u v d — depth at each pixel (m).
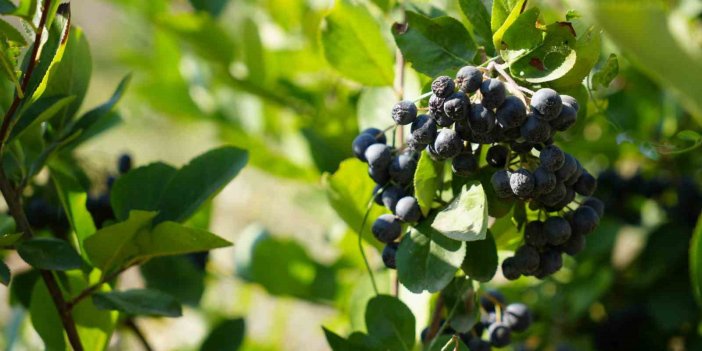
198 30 1.06
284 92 1.11
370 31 0.87
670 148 0.79
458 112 0.71
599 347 1.09
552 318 1.07
